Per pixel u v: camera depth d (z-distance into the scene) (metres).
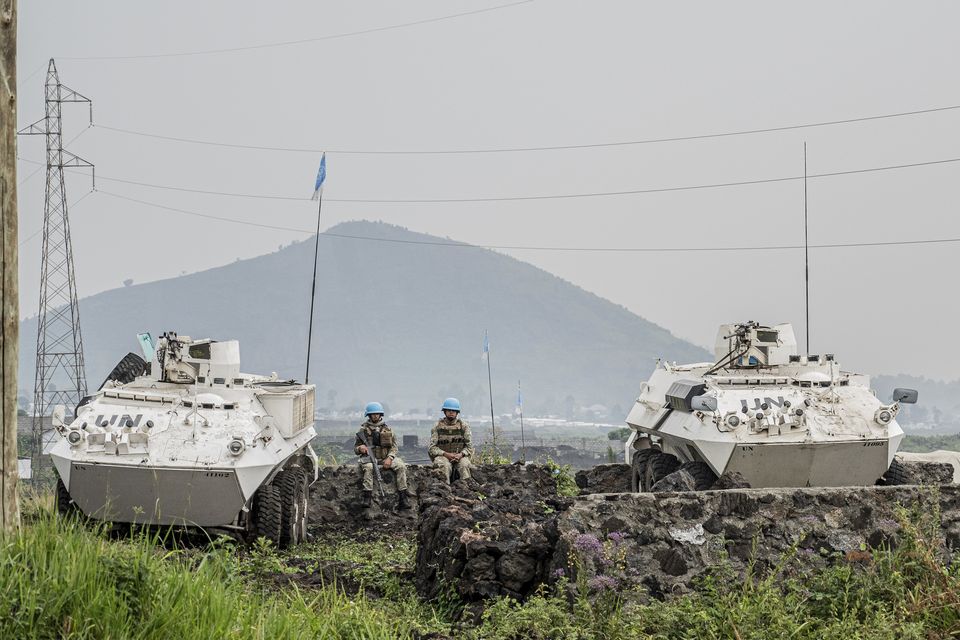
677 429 49.62
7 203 25.62
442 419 55.72
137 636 20.44
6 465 25.41
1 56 25.55
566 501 34.91
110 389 45.22
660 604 26.30
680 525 29.16
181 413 43.28
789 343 52.94
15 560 22.03
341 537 47.66
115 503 41.53
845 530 29.41
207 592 22.80
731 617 24.66
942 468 52.53
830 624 25.27
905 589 26.61
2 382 25.47
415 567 34.00
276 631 22.44
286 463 47.44
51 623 20.34
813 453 46.31
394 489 53.50
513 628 25.81
